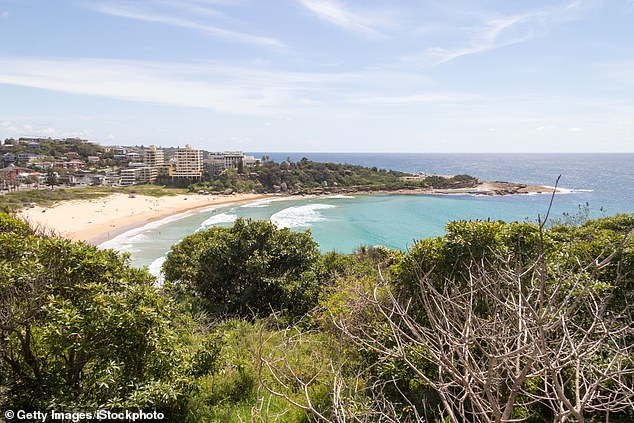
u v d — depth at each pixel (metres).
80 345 6.10
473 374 3.11
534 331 3.43
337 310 9.55
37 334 6.91
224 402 8.04
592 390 3.59
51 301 6.17
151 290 7.26
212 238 19.39
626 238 3.03
